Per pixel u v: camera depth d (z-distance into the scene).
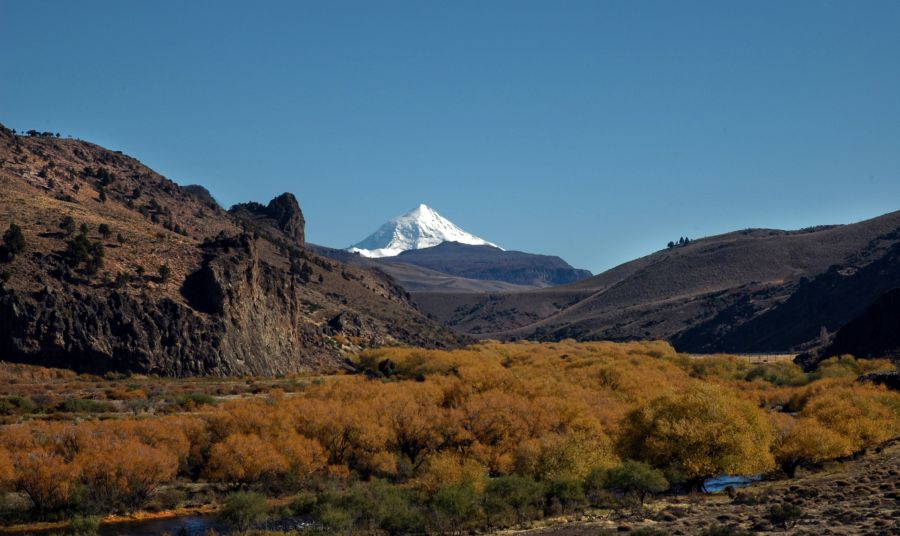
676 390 67.75
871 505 41.47
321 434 71.62
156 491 62.00
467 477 54.62
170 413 84.69
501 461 67.06
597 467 58.03
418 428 73.62
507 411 74.19
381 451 71.44
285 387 109.06
